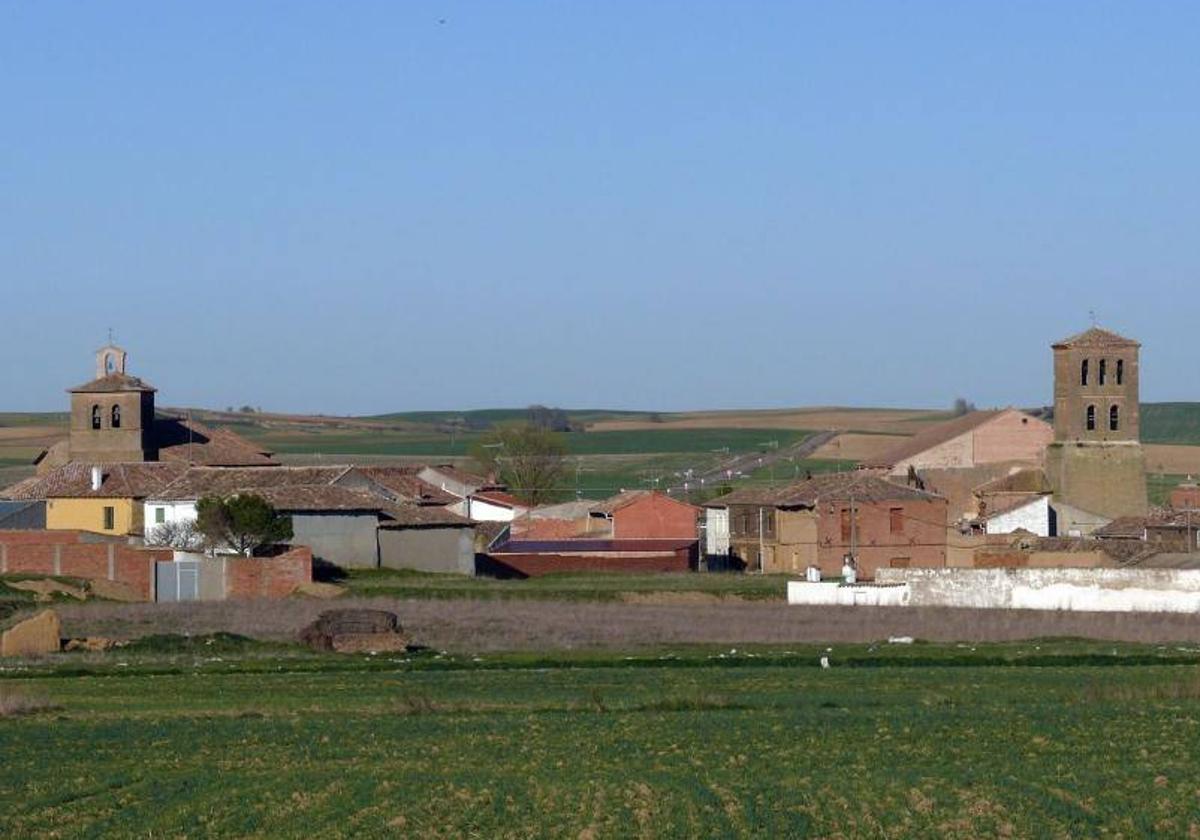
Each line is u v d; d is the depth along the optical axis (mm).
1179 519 150750
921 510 153875
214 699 78188
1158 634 103625
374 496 153750
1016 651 94688
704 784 56750
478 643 101188
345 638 97375
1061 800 53719
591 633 105188
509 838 50062
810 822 51312
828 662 90625
